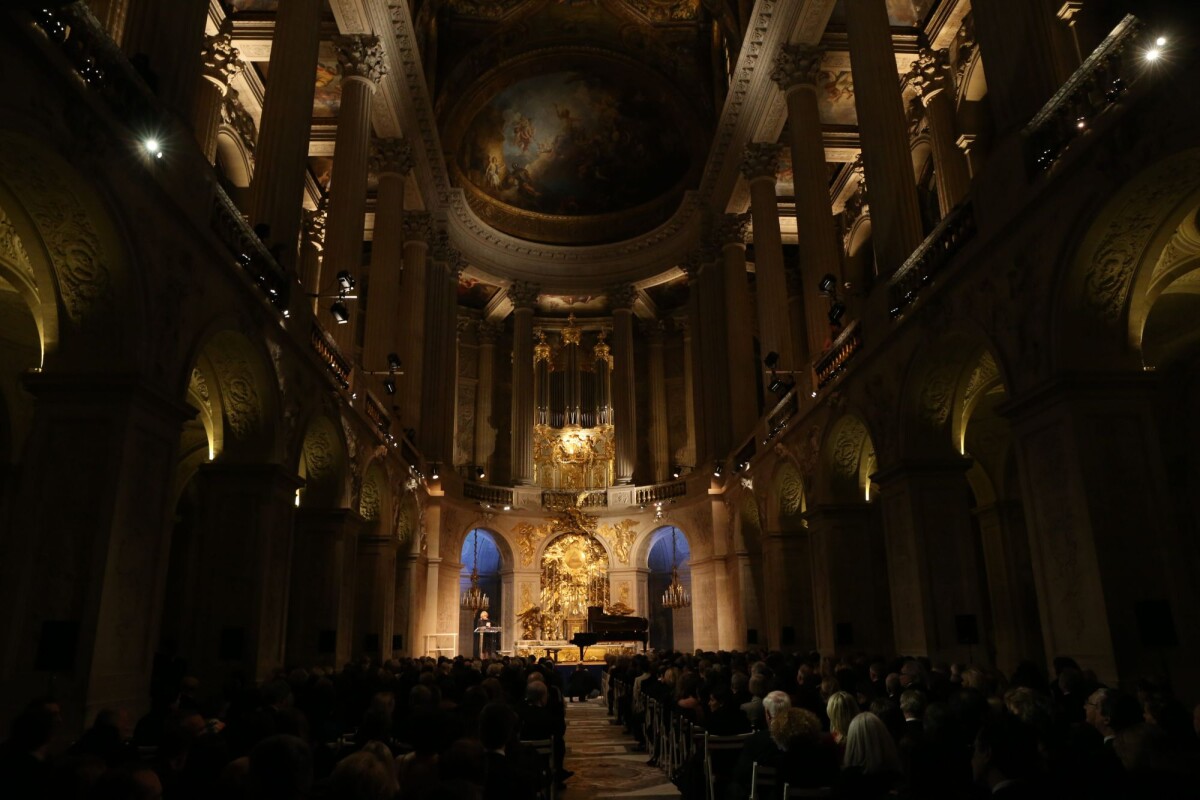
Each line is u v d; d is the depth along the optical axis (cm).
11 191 661
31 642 662
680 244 2870
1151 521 727
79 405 708
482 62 2678
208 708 659
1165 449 1217
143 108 746
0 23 534
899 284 1188
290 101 1279
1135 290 757
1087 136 711
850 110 2175
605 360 3162
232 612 999
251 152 2069
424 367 2533
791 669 1040
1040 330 791
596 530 2856
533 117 2864
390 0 1825
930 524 1100
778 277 2091
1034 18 866
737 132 2266
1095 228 722
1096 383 749
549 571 2811
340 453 1405
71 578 675
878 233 1285
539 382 3153
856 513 1491
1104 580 710
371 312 2036
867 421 1274
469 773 291
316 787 412
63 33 635
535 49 2697
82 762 294
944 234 1030
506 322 3319
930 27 1805
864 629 1441
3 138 592
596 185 3038
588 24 2659
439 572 2423
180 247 799
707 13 2564
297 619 1353
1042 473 791
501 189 2988
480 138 2845
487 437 3131
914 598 1092
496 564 2966
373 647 1731
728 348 2486
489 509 2728
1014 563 1625
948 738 383
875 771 361
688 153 2853
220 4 1759
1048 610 782
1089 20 1299
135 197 711
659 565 3034
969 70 1758
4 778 360
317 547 1386
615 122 2902
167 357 774
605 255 3008
